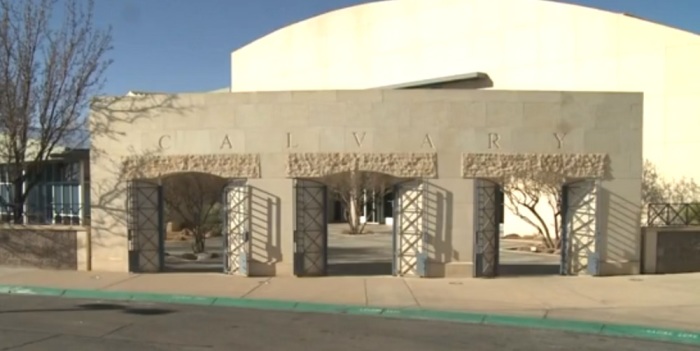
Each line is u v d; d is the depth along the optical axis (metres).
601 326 10.31
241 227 15.35
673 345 9.30
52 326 10.22
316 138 15.05
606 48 25.52
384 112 15.02
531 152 15.14
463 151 15.02
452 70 30.86
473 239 15.05
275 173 15.15
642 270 15.75
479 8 29.95
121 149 15.76
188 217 26.78
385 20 33.91
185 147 15.45
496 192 15.56
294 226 15.13
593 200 15.41
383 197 35.69
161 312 11.57
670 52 23.70
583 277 15.27
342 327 10.32
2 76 18.89
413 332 9.98
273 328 10.20
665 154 23.61
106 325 10.34
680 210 18.30
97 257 16.09
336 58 36.09
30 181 23.22
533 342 9.35
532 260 20.73
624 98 15.36
